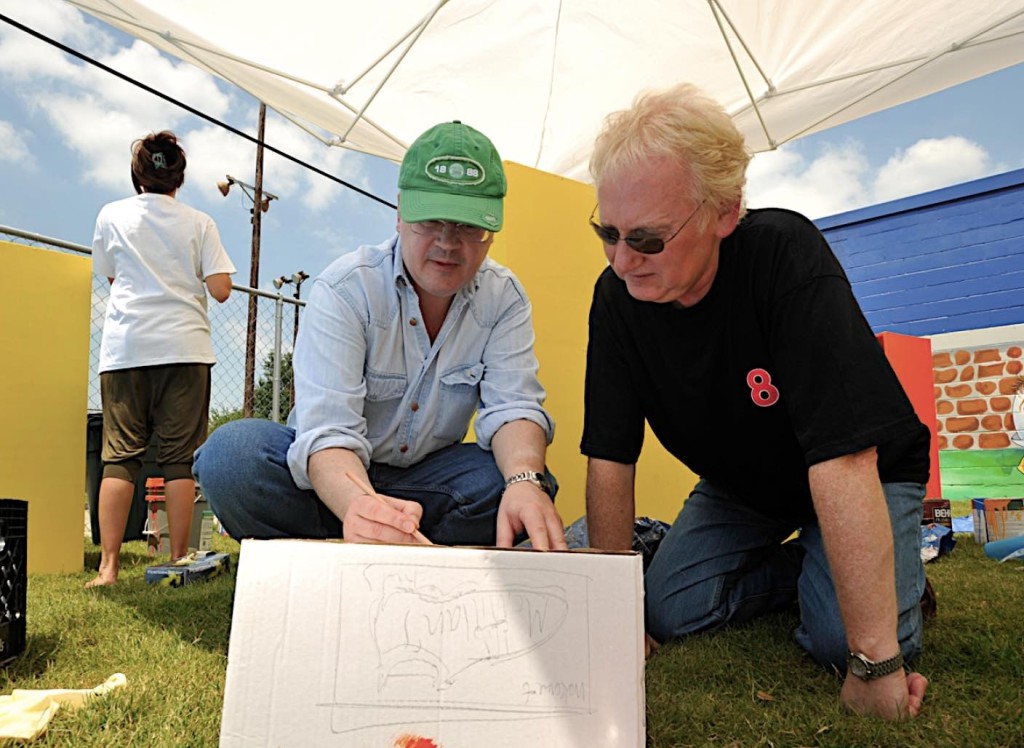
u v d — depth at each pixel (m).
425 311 1.50
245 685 0.75
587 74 3.82
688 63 3.71
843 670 1.27
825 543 1.13
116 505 2.42
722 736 1.02
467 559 0.81
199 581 2.29
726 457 1.48
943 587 2.02
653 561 1.70
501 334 1.57
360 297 1.43
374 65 3.37
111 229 2.54
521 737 0.75
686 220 1.16
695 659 1.38
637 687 0.78
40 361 2.83
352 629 0.77
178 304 2.54
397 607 0.78
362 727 0.75
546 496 1.24
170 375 2.51
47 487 2.81
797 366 1.17
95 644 1.48
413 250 1.34
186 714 1.06
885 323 8.83
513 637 0.78
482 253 1.37
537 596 0.80
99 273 2.59
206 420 2.62
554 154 4.51
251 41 3.18
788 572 1.70
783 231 1.26
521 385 1.55
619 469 1.49
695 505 1.73
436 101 3.86
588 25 3.50
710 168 1.15
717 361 1.34
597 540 1.49
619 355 1.48
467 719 0.76
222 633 1.53
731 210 1.22
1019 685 1.16
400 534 1.01
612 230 1.19
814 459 1.12
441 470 1.60
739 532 1.63
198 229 2.62
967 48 3.37
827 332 1.16
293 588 0.78
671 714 1.08
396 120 3.92
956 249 8.38
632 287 1.24
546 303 2.50
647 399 1.49
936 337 7.71
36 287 2.83
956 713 1.07
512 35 3.49
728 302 1.29
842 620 1.24
